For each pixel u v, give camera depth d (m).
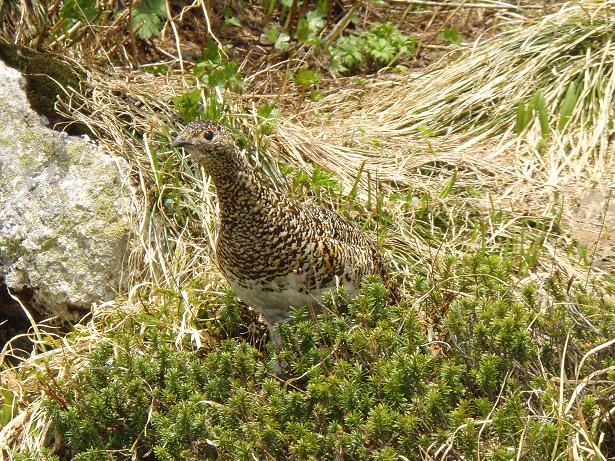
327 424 7.41
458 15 15.17
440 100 12.81
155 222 10.06
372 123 12.57
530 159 11.84
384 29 14.34
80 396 8.09
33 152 10.03
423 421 7.16
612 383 7.45
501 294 8.40
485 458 7.00
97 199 9.75
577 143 11.99
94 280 9.58
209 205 10.24
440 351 7.96
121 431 7.86
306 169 11.18
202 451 7.55
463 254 10.05
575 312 7.96
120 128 10.76
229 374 7.89
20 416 8.31
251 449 7.12
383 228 10.52
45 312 9.69
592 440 7.05
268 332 9.15
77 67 11.44
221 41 14.27
